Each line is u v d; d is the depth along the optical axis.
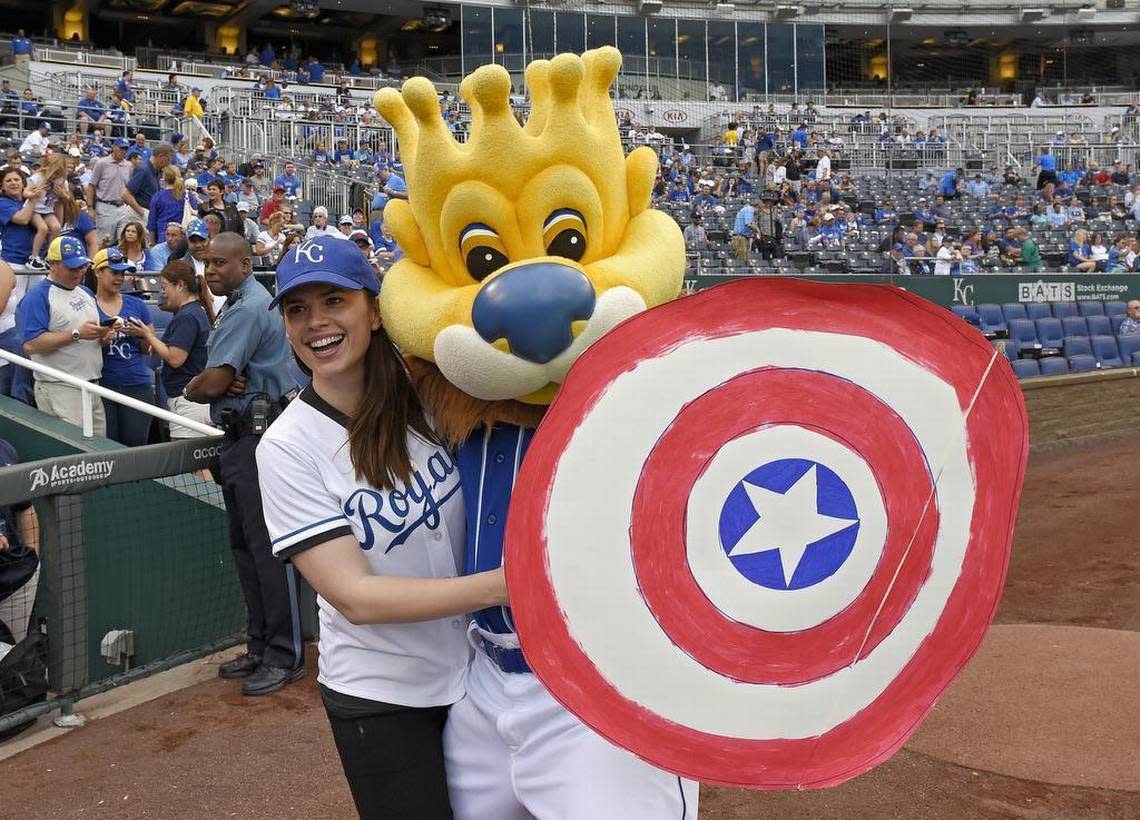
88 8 31.80
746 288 1.58
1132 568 5.97
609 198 2.09
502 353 1.86
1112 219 19.23
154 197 9.25
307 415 1.94
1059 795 3.21
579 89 2.10
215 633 4.70
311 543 1.86
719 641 1.59
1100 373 10.66
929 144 23.39
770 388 1.59
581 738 1.88
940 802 3.19
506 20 27.67
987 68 35.62
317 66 28.00
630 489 1.59
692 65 28.23
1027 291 13.05
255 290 4.05
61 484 3.70
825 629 1.59
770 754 1.58
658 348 1.59
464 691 2.04
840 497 1.58
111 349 5.43
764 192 19.53
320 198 13.56
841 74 35.50
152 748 3.60
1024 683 4.16
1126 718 3.76
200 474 4.89
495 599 1.74
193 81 25.94
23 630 4.15
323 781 3.32
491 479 1.98
